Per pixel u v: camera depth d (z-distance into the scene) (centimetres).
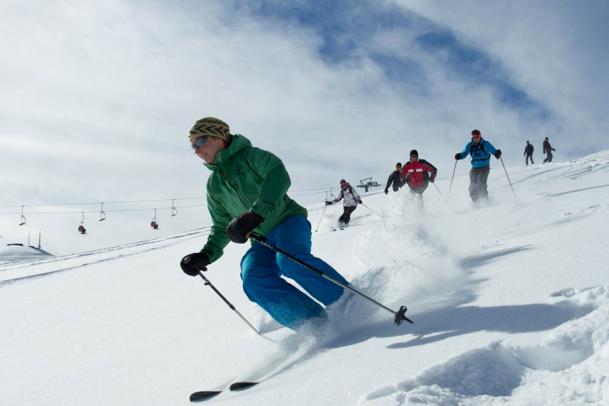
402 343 215
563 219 487
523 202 826
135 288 642
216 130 285
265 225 289
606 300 191
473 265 339
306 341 260
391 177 1144
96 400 253
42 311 592
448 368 164
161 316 431
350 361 210
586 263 253
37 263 1903
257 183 287
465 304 245
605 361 145
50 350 387
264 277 278
